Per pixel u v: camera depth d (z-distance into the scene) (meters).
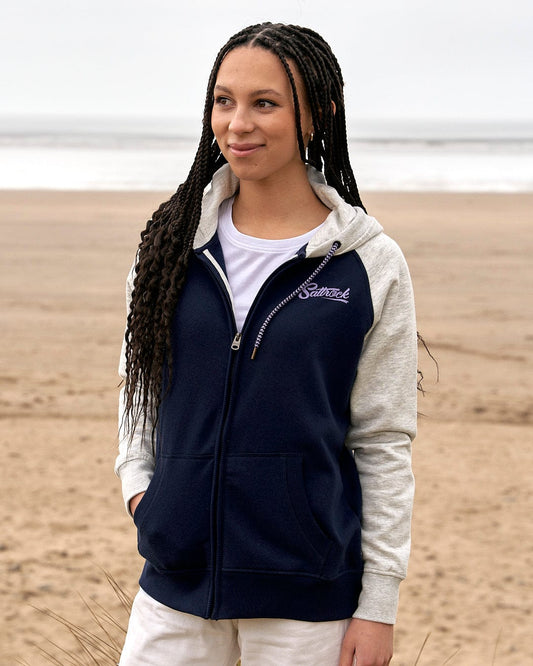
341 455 1.98
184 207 2.00
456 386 7.74
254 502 1.85
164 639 1.96
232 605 1.87
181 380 1.92
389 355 1.94
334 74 2.00
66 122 194.50
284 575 1.85
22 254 14.70
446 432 6.56
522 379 8.01
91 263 13.95
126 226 18.69
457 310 10.92
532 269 14.05
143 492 2.02
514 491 5.47
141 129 134.25
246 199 2.01
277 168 1.93
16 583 4.14
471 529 4.92
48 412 6.78
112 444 6.14
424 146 79.19
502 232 18.70
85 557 4.45
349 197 2.10
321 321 1.86
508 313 10.82
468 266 14.21
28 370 7.91
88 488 5.36
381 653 1.90
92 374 7.86
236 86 1.88
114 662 3.02
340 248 1.89
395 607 1.92
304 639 1.87
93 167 41.75
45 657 3.48
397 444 1.95
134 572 4.29
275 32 1.92
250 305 1.92
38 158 49.59
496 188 32.41
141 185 31.20
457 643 3.77
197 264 1.96
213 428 1.89
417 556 4.59
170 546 1.91
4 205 22.41
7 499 5.14
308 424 1.85
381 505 1.93
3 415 6.67
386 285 1.91
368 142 88.19
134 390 2.01
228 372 1.87
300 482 1.85
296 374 1.85
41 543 4.59
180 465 1.91
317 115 1.98
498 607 4.09
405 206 24.00
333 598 1.88
